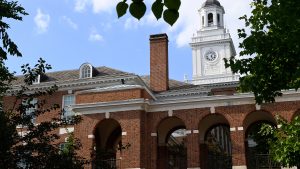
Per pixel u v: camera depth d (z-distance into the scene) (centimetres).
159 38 3816
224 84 4528
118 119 2880
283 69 1423
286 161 1625
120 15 534
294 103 2695
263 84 1462
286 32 1328
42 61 1183
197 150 2764
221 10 8656
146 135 2883
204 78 8100
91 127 2911
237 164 2672
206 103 2839
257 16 1490
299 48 1305
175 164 3247
